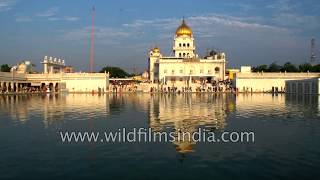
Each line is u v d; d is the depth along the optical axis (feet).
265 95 296.71
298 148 63.67
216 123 96.48
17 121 102.42
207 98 242.58
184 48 507.30
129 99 231.30
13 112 130.82
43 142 69.72
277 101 200.85
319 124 94.89
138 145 66.80
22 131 83.20
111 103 186.50
